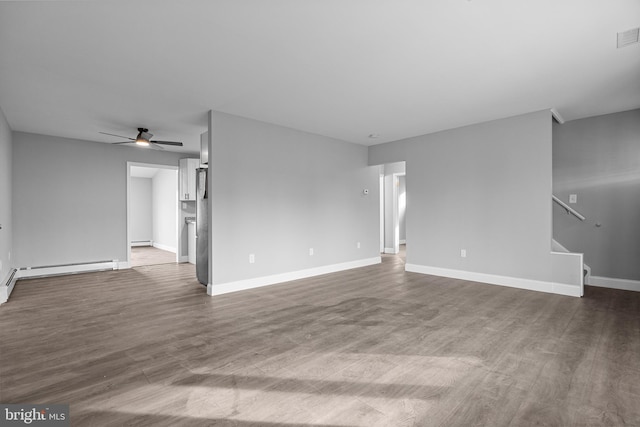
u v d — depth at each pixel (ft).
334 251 19.85
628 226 14.76
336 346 8.77
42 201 18.33
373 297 13.73
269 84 11.47
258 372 7.37
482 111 14.64
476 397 6.34
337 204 20.07
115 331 9.91
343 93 12.38
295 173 17.66
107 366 7.66
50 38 8.28
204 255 15.71
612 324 10.28
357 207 21.43
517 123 15.19
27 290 15.21
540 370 7.37
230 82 11.26
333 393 6.51
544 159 14.35
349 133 18.69
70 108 13.83
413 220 19.44
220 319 11.01
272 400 6.28
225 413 5.87
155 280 17.49
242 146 15.26
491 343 8.89
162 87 11.64
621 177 14.90
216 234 14.26
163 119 15.57
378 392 6.55
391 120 16.06
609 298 13.29
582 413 5.79
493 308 12.05
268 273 16.24
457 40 8.60
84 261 19.75
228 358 8.07
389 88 11.94
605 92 12.39
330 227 19.60
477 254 16.60
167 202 31.40
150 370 7.46
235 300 13.38
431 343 8.91
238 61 9.71
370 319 10.93
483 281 16.31
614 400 6.18
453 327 10.12
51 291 15.02
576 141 16.05
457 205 17.38
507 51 9.21
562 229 16.42
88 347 8.73
